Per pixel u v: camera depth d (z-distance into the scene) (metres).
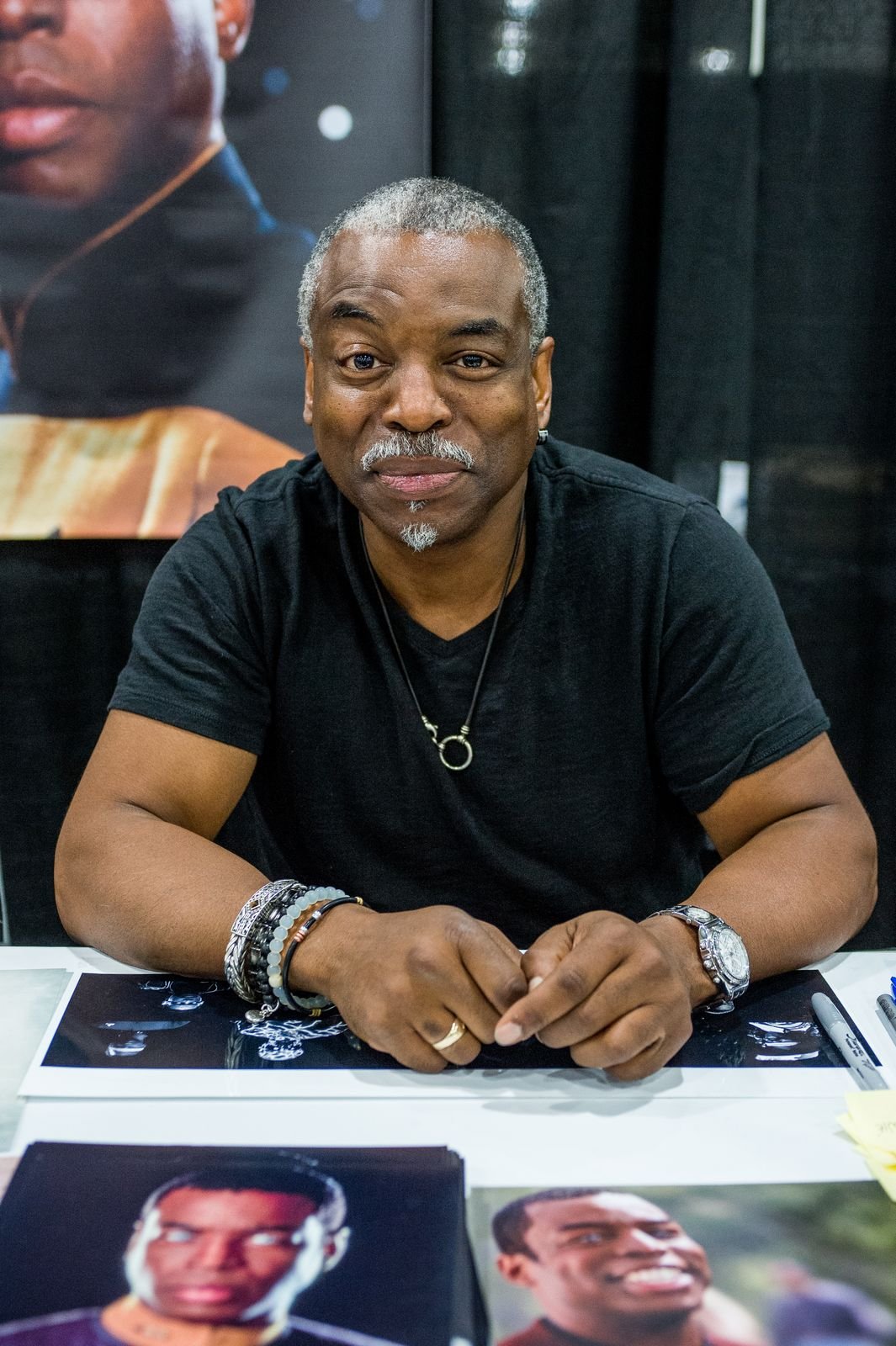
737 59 1.86
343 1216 0.75
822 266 1.94
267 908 1.02
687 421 1.97
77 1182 0.78
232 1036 0.98
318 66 1.84
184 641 1.27
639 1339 0.65
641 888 1.37
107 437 1.93
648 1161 0.81
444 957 0.91
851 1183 0.79
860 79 1.88
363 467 1.14
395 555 1.23
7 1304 0.68
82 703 2.05
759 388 1.98
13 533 1.94
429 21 1.85
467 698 1.30
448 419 1.10
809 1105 0.88
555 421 1.99
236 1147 0.82
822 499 2.02
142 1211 0.75
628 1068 0.91
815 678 2.08
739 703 1.25
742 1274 0.70
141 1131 0.84
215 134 1.85
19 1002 1.03
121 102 1.82
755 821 1.25
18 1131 0.84
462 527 1.15
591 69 1.88
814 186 1.92
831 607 2.05
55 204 1.85
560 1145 0.83
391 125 1.86
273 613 1.30
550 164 1.91
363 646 1.30
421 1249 0.72
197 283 1.89
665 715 1.29
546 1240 0.73
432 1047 0.92
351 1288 0.69
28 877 2.09
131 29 1.80
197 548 1.33
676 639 1.27
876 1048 0.96
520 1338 0.66
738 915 1.06
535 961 0.94
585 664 1.29
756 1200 0.77
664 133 1.90
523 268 1.14
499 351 1.11
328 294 1.12
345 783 1.33
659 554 1.28
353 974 0.95
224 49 1.82
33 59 1.80
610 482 1.33
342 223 1.15
